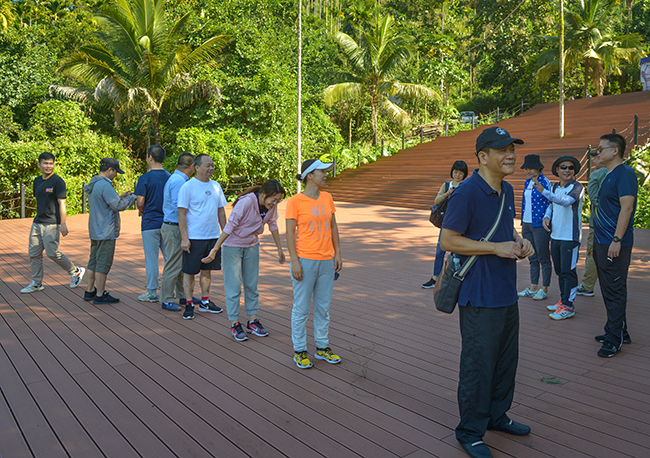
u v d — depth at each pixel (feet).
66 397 10.82
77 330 15.51
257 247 15.24
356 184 64.69
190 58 62.64
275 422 9.75
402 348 14.08
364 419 9.89
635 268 24.31
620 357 13.33
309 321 16.70
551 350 13.85
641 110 65.00
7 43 68.69
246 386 11.44
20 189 49.70
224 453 8.64
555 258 17.10
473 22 113.80
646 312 17.34
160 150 18.81
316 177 12.51
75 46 79.92
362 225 41.52
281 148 68.18
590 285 19.53
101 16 59.93
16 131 60.29
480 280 8.57
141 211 18.81
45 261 27.27
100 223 18.07
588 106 76.74
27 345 14.12
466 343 8.75
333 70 87.92
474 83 145.28
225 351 13.76
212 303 17.85
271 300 19.42
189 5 77.77
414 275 24.21
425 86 90.84
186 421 9.78
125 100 62.64
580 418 9.95
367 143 96.99
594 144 54.08
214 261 17.21
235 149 63.41
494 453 8.66
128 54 62.13
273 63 71.26
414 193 55.57
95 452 8.68
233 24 71.97
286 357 13.33
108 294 18.83
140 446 8.87
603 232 13.38
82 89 64.59
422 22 119.24
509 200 8.94
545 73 96.17
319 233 12.59
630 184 12.93
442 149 70.74
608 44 90.84
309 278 12.57
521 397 10.92
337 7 93.71
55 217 20.31
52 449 8.77
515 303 8.85
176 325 16.10
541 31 106.52
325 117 81.97
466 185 8.71
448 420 9.88
